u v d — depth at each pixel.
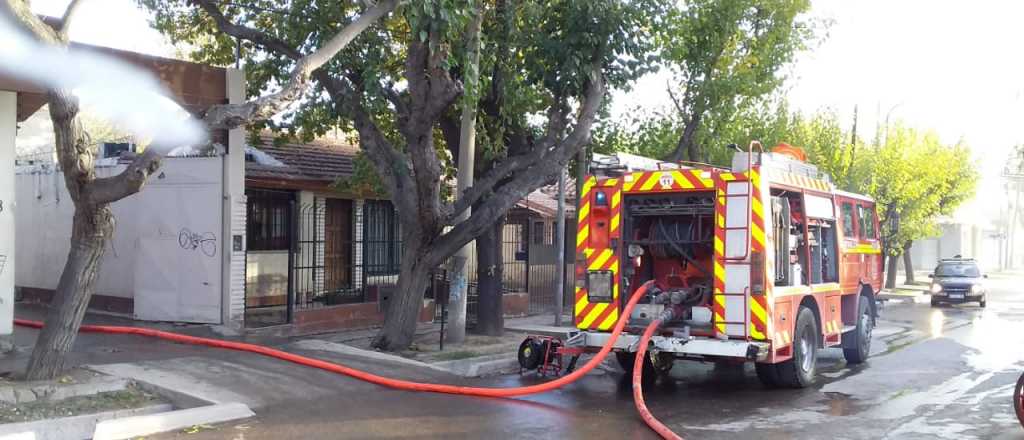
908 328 19.56
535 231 23.20
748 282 9.96
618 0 12.86
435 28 10.81
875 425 8.88
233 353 11.41
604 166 11.09
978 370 12.82
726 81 17.25
